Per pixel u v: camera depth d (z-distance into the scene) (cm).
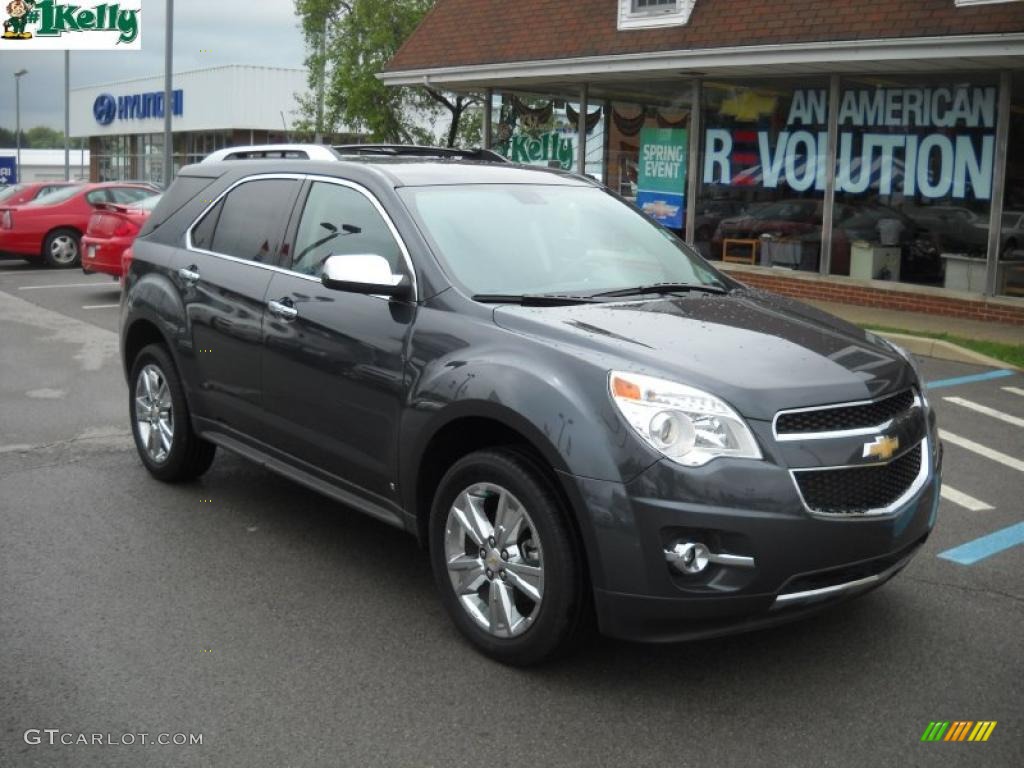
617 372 365
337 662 396
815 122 1446
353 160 519
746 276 1539
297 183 530
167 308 584
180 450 596
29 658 396
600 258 485
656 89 1644
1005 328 1223
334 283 434
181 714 356
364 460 456
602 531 353
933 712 363
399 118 2683
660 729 351
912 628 432
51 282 1822
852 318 1291
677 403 354
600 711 362
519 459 383
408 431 424
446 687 378
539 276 458
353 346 455
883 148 1377
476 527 399
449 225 466
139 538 528
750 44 1377
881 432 375
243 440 542
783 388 364
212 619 433
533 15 1739
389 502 448
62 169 6712
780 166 1492
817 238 1457
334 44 2702
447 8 1920
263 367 511
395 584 474
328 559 503
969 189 1296
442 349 417
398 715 358
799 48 1326
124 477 634
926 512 396
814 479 358
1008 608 453
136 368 629
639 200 1688
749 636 423
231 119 4031
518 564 384
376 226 474
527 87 1853
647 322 411
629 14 1557
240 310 527
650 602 352
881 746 341
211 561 498
